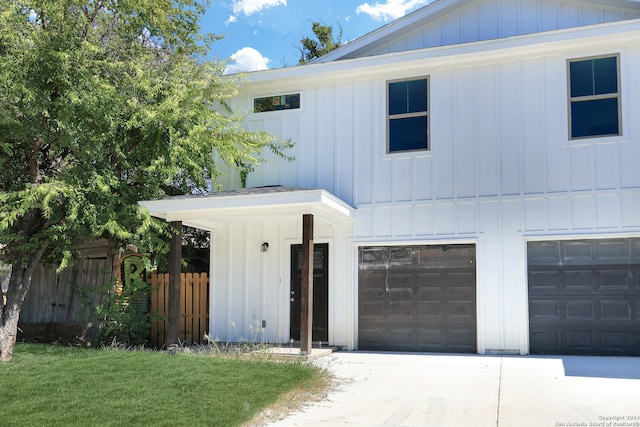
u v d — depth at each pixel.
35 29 11.77
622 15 12.77
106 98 11.74
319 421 6.86
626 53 11.84
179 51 14.70
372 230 13.20
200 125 12.98
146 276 14.97
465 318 12.48
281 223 14.03
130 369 9.07
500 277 12.23
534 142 12.26
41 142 12.16
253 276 14.12
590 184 11.84
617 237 11.60
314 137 13.97
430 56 12.77
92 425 6.56
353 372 9.95
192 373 8.78
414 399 7.92
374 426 6.64
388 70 13.33
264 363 9.61
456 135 12.79
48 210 10.92
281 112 14.34
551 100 12.23
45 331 14.21
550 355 11.81
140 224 12.77
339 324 13.22
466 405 7.54
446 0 13.80
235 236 14.38
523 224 12.18
